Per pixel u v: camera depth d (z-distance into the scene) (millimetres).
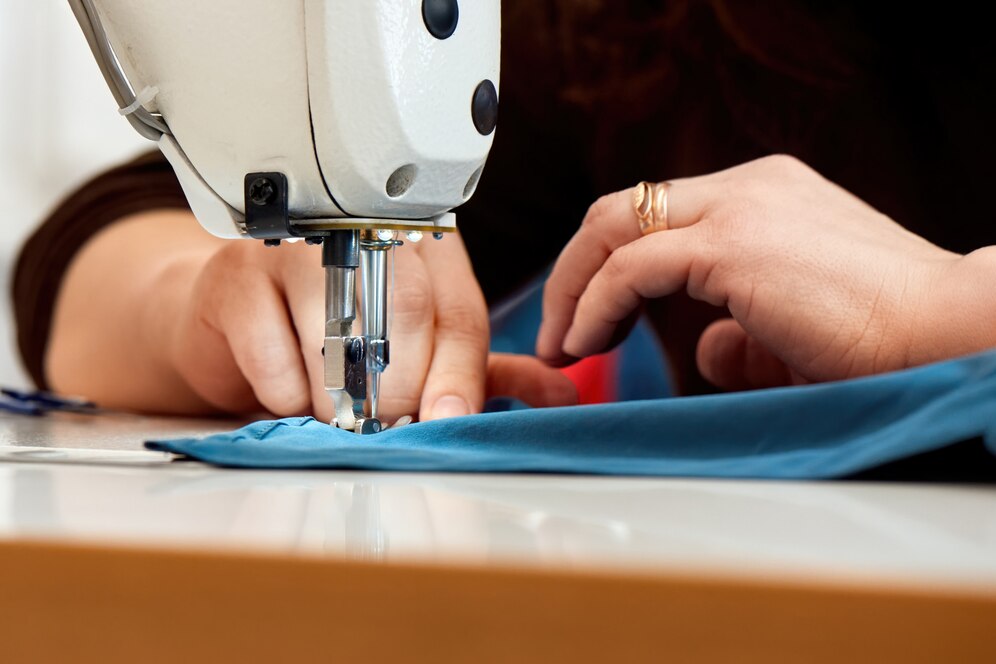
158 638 247
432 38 687
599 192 1768
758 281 876
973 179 1668
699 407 568
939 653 204
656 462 543
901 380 532
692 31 1695
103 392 1610
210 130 712
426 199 731
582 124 1749
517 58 1744
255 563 240
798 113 1697
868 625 206
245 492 450
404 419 802
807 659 208
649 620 214
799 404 547
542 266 1781
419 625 228
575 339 993
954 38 1642
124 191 1823
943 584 212
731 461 533
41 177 2727
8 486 471
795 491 463
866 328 832
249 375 998
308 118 685
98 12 708
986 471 508
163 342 1460
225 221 742
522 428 601
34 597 256
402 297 940
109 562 251
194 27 697
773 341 879
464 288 1034
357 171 688
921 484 500
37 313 1778
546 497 436
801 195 954
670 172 1746
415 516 367
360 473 558
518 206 1774
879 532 327
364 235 736
